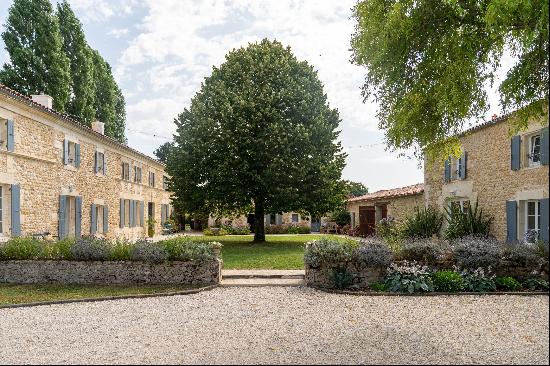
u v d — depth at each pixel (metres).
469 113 7.95
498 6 6.19
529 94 7.32
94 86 25.64
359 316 7.15
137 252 10.33
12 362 5.00
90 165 18.16
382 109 8.71
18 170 12.82
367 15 7.78
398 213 22.17
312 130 19.23
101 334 6.16
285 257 14.12
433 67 7.39
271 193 18.92
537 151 12.13
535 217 12.27
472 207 14.96
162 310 7.69
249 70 20.50
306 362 4.87
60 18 24.25
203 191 19.34
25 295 8.89
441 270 9.84
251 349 5.37
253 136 18.91
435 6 7.27
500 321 6.75
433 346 5.46
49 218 14.64
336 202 20.19
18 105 12.70
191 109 20.34
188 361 4.93
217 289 9.70
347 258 9.77
